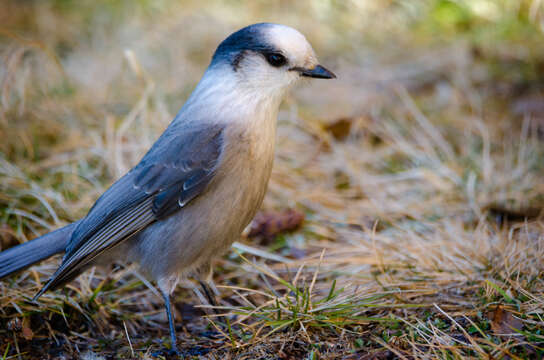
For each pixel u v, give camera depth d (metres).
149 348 6.56
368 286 7.13
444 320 6.21
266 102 6.52
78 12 17.08
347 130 11.63
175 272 6.74
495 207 8.92
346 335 6.21
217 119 6.46
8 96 10.78
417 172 10.23
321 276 7.83
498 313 6.00
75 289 7.52
